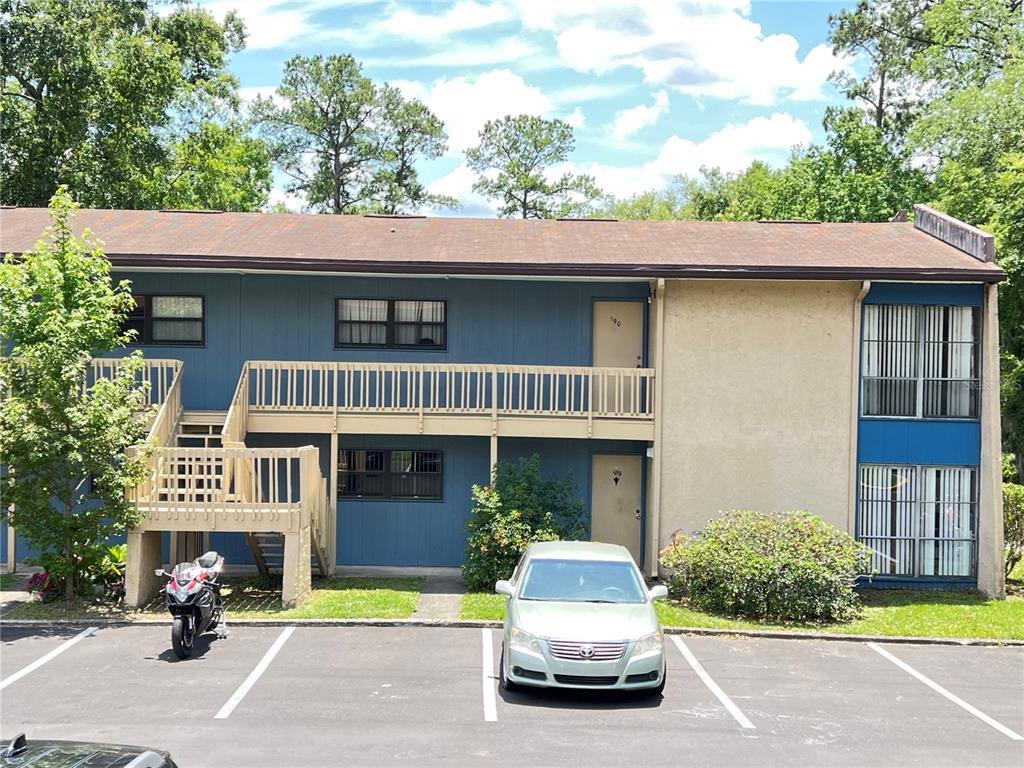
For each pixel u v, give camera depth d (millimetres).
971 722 10000
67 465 13672
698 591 15039
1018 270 22094
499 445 18109
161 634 12758
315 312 18078
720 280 16719
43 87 31031
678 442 16891
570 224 21203
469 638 12758
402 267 16625
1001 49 33844
